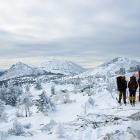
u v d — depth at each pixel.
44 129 12.56
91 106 22.52
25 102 45.59
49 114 30.78
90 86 61.91
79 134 10.73
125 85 15.91
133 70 81.88
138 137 8.74
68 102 38.97
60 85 135.88
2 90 82.94
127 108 14.34
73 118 18.47
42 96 37.84
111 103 19.38
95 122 12.16
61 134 10.77
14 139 10.80
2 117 35.53
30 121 24.17
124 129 9.84
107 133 9.82
